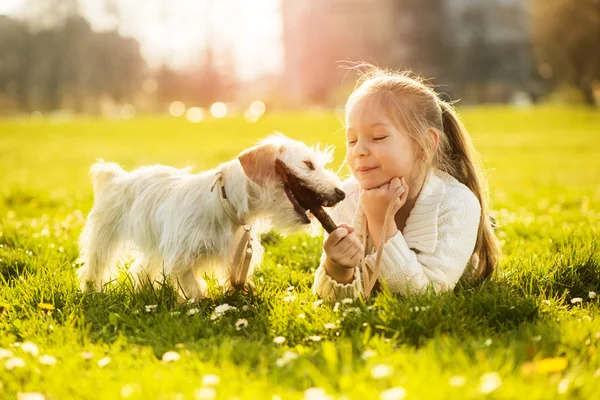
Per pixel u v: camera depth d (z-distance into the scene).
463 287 4.50
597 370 2.96
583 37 62.41
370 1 96.69
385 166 4.16
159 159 23.28
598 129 36.94
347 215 4.64
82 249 5.31
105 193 5.17
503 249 6.20
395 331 3.66
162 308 4.29
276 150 4.18
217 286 4.96
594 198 10.67
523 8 96.88
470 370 2.90
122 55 88.81
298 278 5.34
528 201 10.59
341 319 3.82
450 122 4.67
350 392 2.66
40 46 88.31
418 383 2.71
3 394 3.00
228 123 44.00
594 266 5.02
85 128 42.72
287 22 97.75
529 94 84.75
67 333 3.80
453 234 4.27
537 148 26.95
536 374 2.81
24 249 6.26
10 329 4.03
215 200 4.42
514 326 3.83
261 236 6.57
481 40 98.19
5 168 21.42
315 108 78.25
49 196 11.66
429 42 98.12
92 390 2.95
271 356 3.30
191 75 88.81
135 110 90.81
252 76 95.62
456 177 4.68
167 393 2.81
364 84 4.45
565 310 4.24
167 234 4.50
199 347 3.50
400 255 4.09
